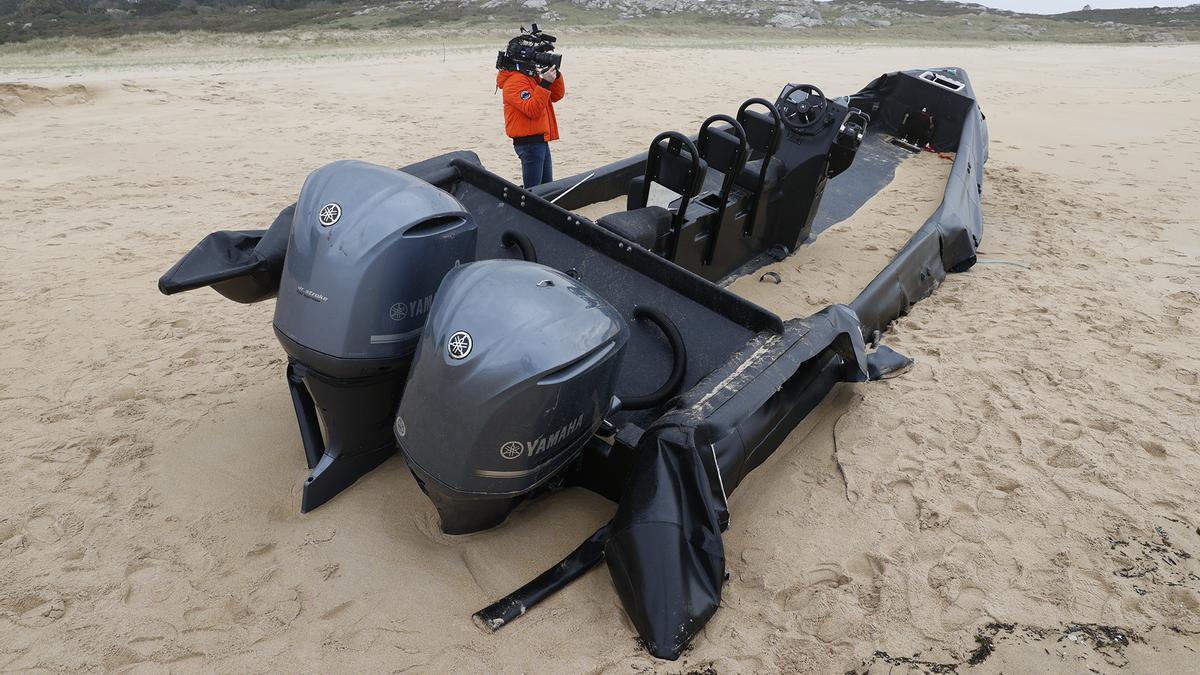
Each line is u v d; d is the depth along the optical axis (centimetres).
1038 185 954
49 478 328
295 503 310
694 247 458
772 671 248
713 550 259
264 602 263
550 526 300
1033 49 3956
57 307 511
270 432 360
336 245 263
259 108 1248
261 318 499
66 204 740
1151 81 2192
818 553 305
